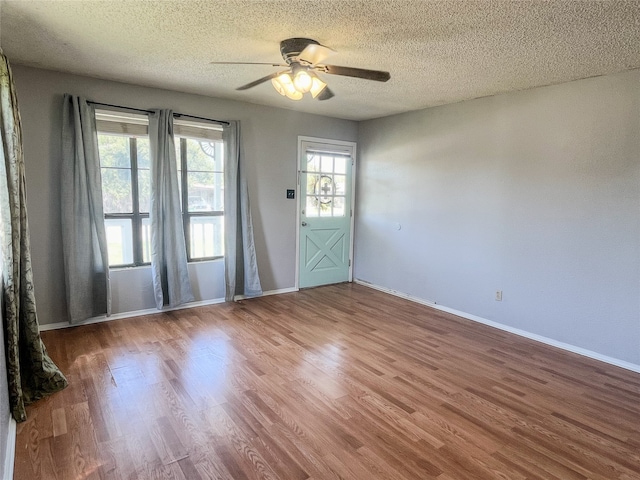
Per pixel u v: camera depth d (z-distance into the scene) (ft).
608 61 9.57
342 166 18.56
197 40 8.93
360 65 10.25
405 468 6.47
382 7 7.12
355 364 10.29
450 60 9.80
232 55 9.94
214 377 9.39
